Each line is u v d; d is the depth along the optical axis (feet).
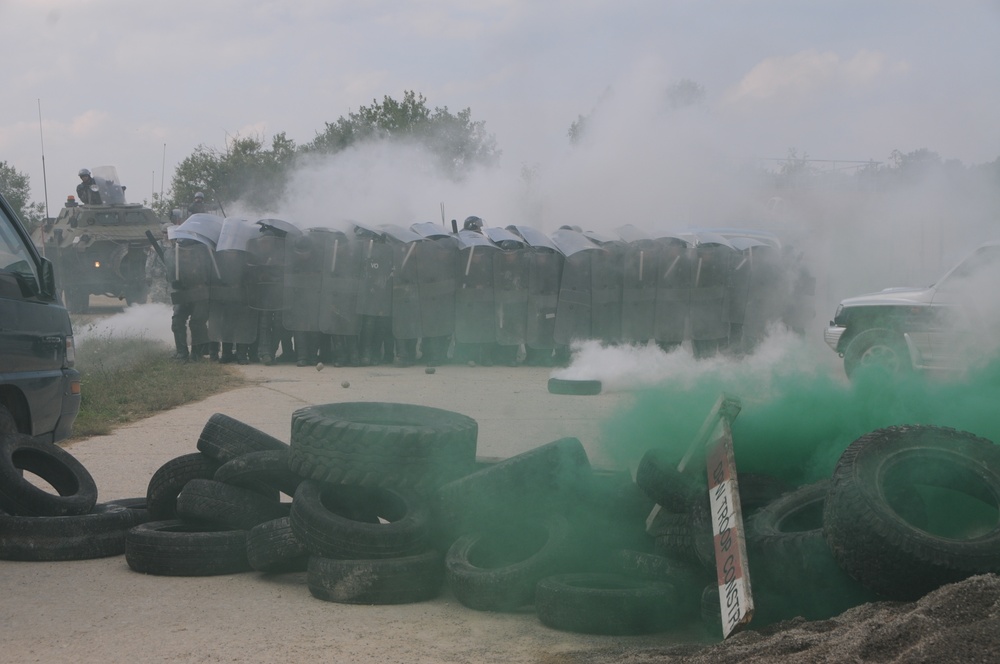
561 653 15.53
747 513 18.65
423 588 18.22
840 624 14.03
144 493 27.07
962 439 15.49
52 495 22.26
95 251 97.19
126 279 99.25
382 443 19.27
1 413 23.21
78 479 23.53
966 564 13.74
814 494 17.28
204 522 21.25
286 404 43.68
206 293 58.13
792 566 15.51
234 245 58.13
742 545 14.79
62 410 25.81
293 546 18.90
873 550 14.12
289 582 19.51
